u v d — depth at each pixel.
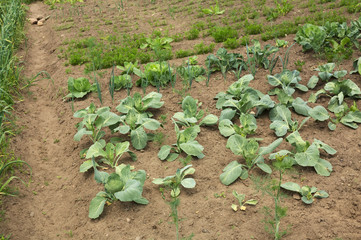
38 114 3.93
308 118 3.19
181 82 4.13
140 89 4.07
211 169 2.94
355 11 5.05
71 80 4.03
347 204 2.55
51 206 2.82
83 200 2.80
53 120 3.82
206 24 5.52
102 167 3.02
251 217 2.51
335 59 3.98
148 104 3.50
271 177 2.80
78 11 6.77
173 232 2.46
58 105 4.02
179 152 3.11
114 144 3.26
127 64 4.27
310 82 3.77
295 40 4.64
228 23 5.44
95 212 2.60
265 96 3.41
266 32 4.81
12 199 2.81
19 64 4.85
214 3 6.41
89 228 2.57
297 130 3.12
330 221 2.43
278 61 4.27
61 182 3.04
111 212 2.65
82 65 4.70
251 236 2.39
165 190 2.78
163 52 4.40
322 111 3.27
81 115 3.32
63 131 3.62
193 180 2.72
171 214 2.42
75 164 3.19
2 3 5.96
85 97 4.05
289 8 5.50
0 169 2.79
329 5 5.45
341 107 3.32
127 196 2.50
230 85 3.82
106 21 6.02
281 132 3.14
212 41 4.95
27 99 4.16
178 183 2.70
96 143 3.07
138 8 6.66
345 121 3.29
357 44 4.29
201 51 4.65
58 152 3.37
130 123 3.26
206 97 3.81
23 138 3.51
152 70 4.03
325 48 4.27
